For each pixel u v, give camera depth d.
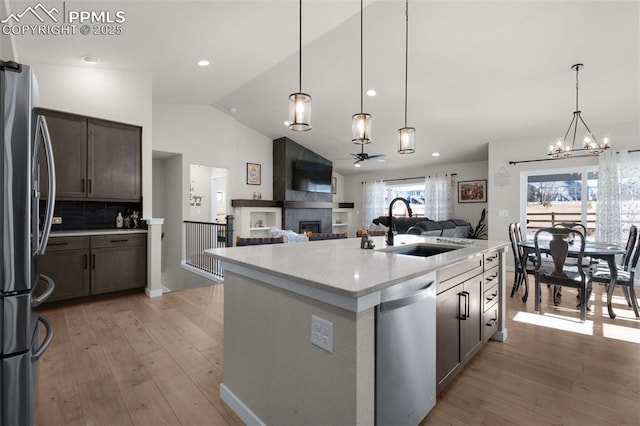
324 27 3.41
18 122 1.20
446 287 1.83
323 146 8.01
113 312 3.33
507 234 6.11
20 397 1.23
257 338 1.61
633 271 3.42
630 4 2.98
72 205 3.89
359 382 1.18
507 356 2.44
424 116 5.66
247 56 3.90
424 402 1.60
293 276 1.33
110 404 1.80
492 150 6.32
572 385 2.03
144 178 4.17
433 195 8.15
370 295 1.21
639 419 1.70
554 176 5.75
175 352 2.44
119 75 3.97
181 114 6.22
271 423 1.52
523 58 3.91
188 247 6.25
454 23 3.47
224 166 6.85
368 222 9.55
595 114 4.92
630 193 4.89
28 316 1.25
